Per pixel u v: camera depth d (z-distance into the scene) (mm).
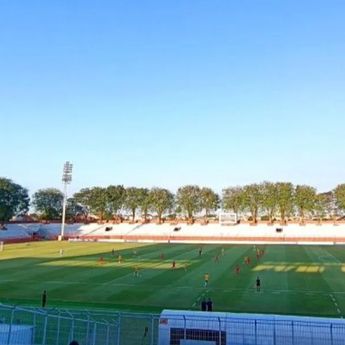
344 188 160125
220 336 23453
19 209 154625
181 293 45625
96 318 34188
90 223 168875
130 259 77312
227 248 103375
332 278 54844
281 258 79188
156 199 177875
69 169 145625
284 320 23156
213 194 179000
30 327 24078
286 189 166875
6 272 60094
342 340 22312
